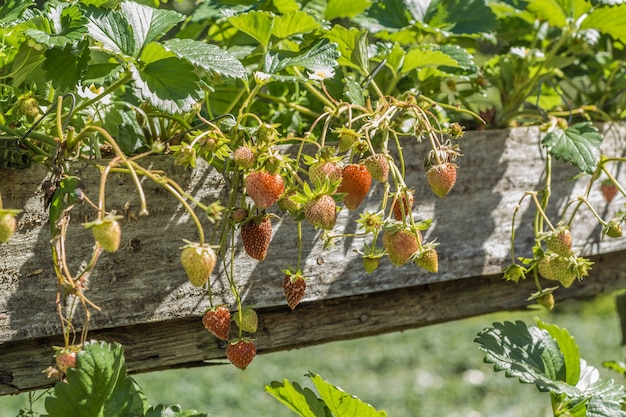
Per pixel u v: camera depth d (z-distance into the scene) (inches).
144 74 49.2
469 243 62.0
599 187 68.9
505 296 67.9
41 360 48.5
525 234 64.7
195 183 50.1
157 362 52.4
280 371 222.2
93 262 42.4
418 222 59.6
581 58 80.9
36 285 45.8
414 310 63.2
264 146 45.8
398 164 58.3
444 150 51.7
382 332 62.7
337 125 60.2
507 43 81.7
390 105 52.9
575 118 74.9
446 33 68.3
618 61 75.5
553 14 72.1
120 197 47.9
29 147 45.5
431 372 226.1
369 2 70.2
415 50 60.8
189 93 48.4
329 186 45.3
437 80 69.1
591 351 238.5
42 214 45.8
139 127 57.1
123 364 46.2
